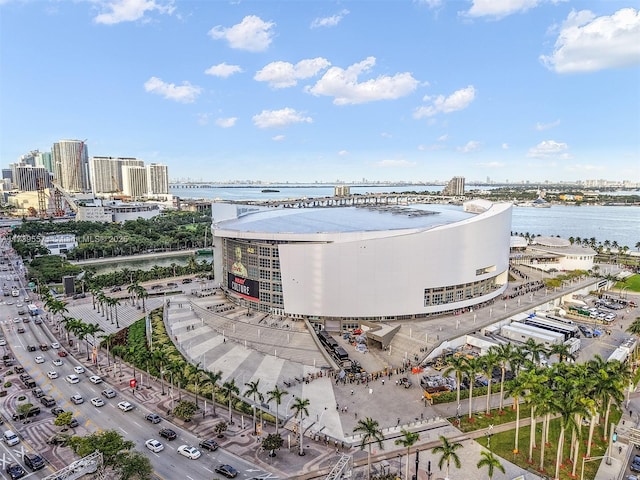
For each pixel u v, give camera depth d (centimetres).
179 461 8150
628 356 12769
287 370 12156
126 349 13338
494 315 15662
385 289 14912
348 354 13100
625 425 9469
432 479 7594
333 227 17150
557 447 8581
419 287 15112
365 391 10912
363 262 14788
